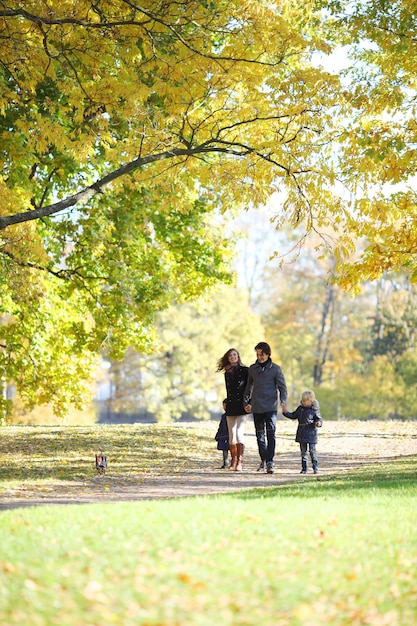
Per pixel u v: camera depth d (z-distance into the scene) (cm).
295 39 1791
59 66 1952
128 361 7225
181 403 7019
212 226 3206
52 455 2483
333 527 994
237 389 2152
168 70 1762
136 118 1873
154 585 739
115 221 2664
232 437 2184
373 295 8556
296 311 8431
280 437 3316
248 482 1894
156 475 2080
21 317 2939
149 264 2912
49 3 1767
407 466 1973
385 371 7112
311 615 688
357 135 1800
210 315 7162
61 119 2233
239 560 826
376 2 1897
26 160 2275
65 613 666
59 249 2888
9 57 1819
